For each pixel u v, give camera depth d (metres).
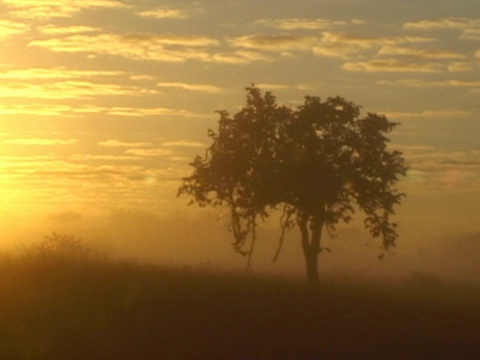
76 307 27.38
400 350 23.05
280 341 23.56
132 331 24.47
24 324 25.02
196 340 23.47
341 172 51.03
